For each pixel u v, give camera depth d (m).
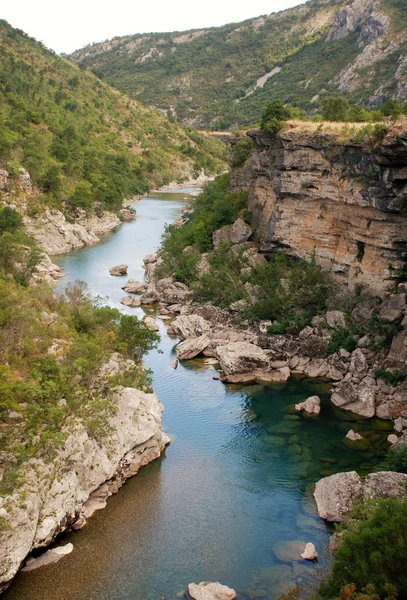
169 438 39.00
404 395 42.91
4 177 93.50
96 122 177.88
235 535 29.38
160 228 117.06
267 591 25.42
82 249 98.00
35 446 29.56
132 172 164.62
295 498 32.66
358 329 50.91
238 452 37.56
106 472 31.59
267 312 58.12
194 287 67.62
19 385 32.34
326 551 28.00
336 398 44.34
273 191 69.69
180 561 27.44
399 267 50.97
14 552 25.38
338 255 58.16
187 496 32.78
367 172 50.34
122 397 36.38
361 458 36.72
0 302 44.88
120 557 27.61
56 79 191.50
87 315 49.00
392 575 19.80
